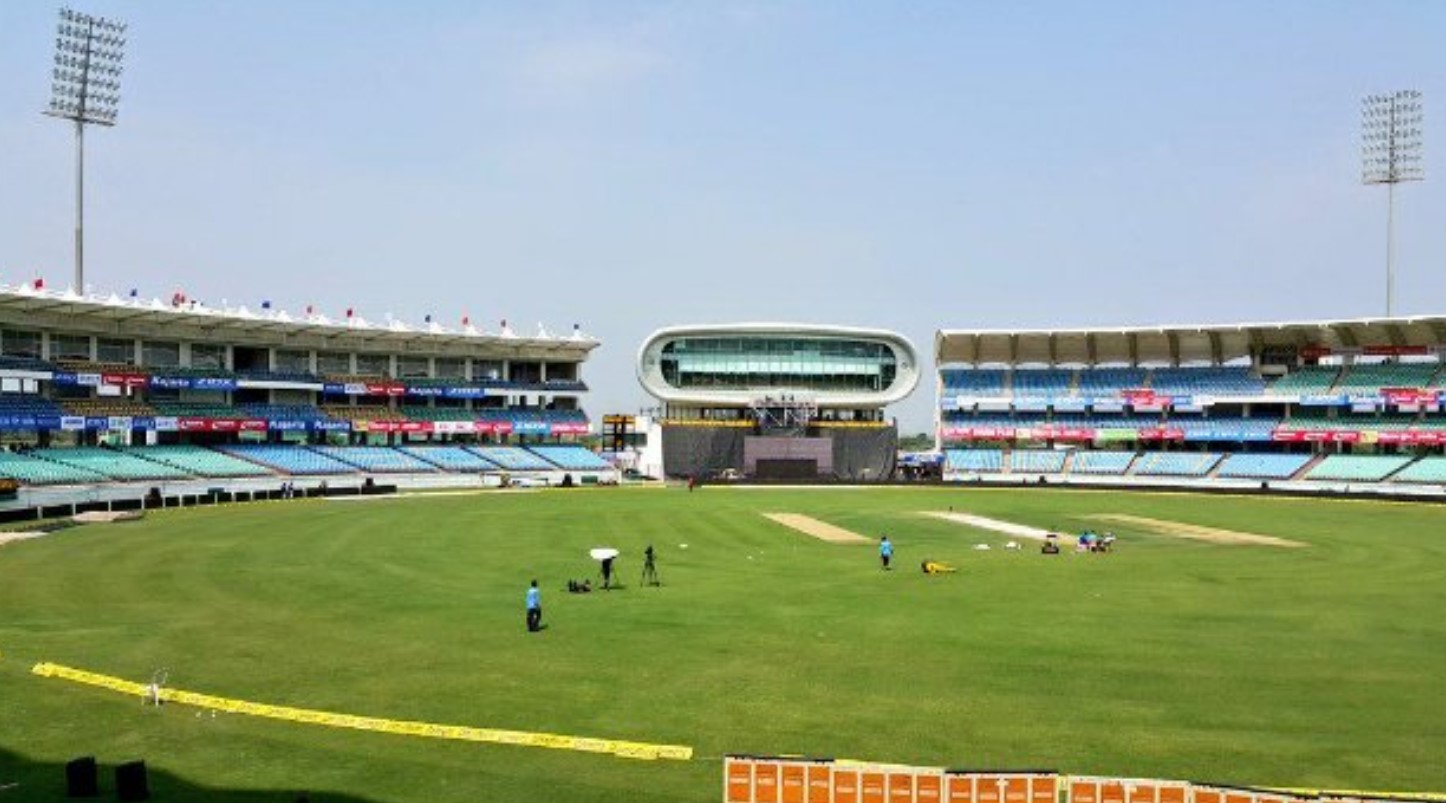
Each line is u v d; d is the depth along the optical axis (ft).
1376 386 318.45
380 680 81.15
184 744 66.39
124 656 88.69
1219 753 63.82
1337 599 117.19
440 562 147.02
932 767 60.18
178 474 263.08
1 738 67.56
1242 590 123.54
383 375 347.97
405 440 352.28
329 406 328.90
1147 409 352.69
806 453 378.53
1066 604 114.01
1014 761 62.49
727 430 383.86
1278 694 76.95
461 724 70.23
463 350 362.74
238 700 75.61
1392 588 125.08
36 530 183.32
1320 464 306.14
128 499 233.55
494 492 301.22
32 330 262.67
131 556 149.48
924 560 151.53
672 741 66.69
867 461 383.86
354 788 58.85
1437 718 71.00
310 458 302.66
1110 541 164.45
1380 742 65.92
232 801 56.85
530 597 99.60
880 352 393.50
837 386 389.80
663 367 385.50
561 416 381.40
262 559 147.84
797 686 79.30
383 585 126.31
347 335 325.83
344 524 198.39
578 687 79.10
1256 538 181.27
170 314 271.28
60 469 237.45
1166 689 78.33
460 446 351.67
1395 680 80.89
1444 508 245.86
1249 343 351.05
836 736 67.41
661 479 377.71
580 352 384.27
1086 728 68.74
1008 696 76.43
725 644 93.76
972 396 373.61
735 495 292.40
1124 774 60.29
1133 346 369.30
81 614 106.83
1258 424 331.16
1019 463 351.87
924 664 86.22
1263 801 50.65
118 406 272.72
